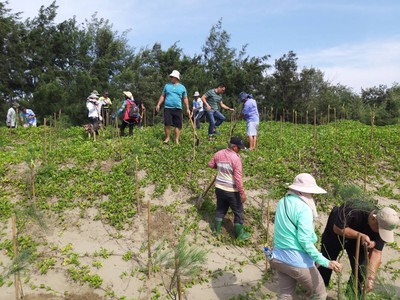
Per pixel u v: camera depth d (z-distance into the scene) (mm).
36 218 5906
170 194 7883
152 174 8555
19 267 4777
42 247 6227
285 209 4145
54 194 7777
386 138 11383
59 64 41438
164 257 4770
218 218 6598
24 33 38969
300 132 13891
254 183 8367
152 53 44062
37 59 38750
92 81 35625
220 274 5699
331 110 37812
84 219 7000
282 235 4113
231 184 6367
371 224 4258
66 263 5801
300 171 8766
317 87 42969
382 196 8188
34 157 9453
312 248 3922
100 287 5348
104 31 41594
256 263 6062
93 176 8406
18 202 7473
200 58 45312
